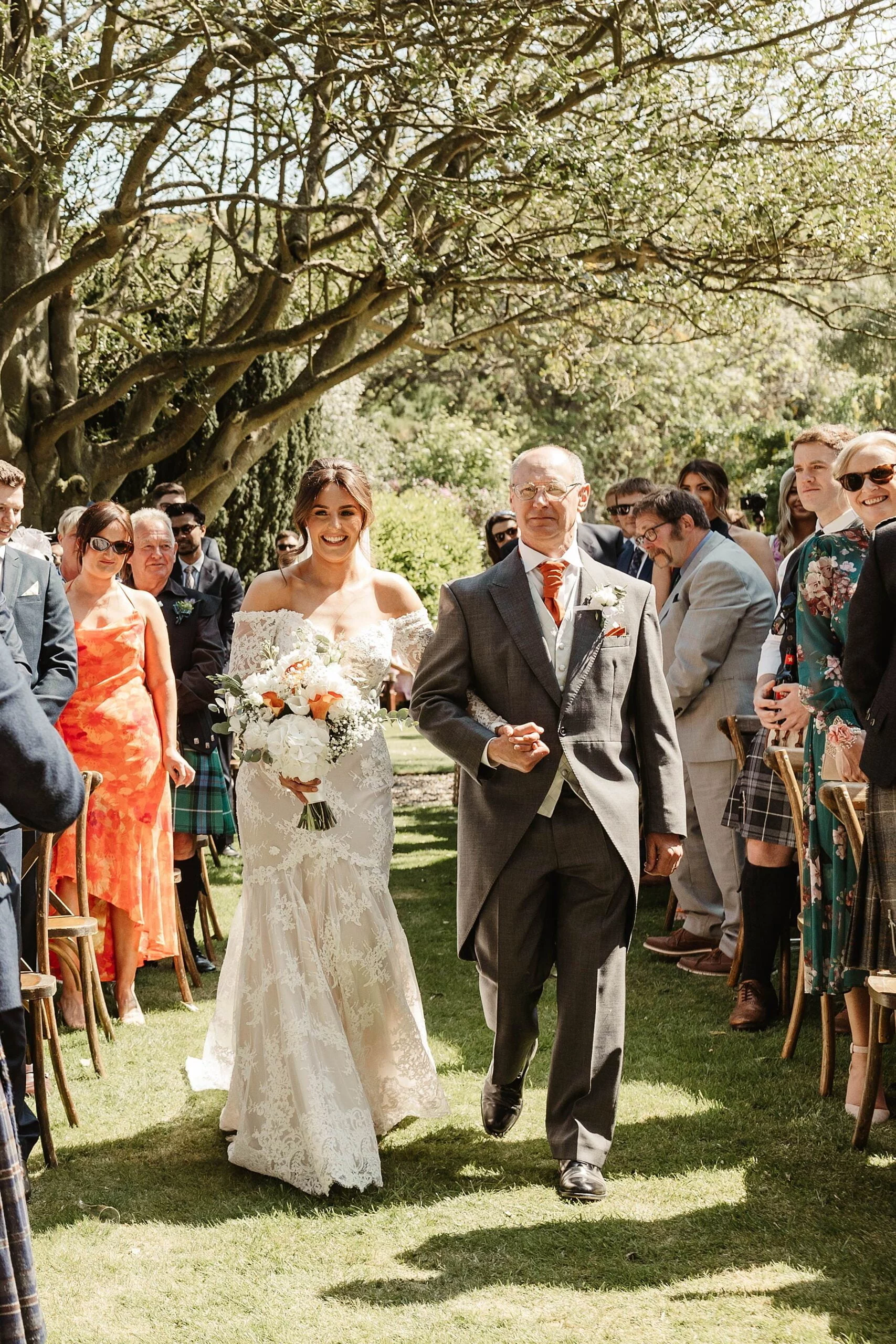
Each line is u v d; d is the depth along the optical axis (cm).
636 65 775
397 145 966
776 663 454
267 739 350
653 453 2452
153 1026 490
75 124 765
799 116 811
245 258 840
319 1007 350
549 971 354
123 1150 371
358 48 779
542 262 795
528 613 342
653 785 346
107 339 1090
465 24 766
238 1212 327
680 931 572
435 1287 285
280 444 1219
